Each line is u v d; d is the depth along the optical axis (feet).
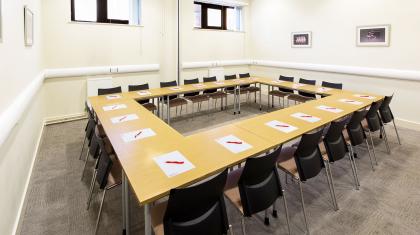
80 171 10.27
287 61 23.52
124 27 18.60
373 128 11.10
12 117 6.64
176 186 5.08
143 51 19.84
